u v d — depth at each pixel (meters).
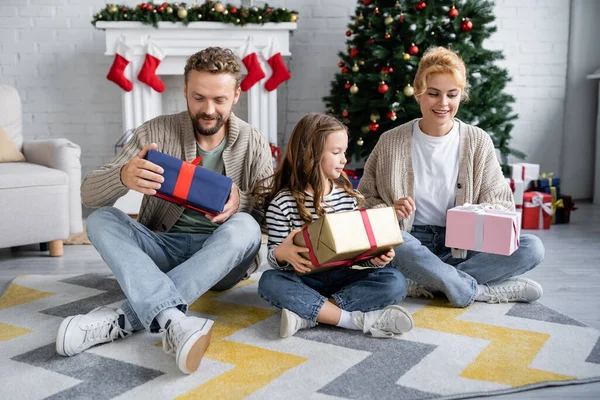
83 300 1.93
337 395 1.25
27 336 1.60
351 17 3.65
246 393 1.26
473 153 1.90
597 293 2.06
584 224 3.38
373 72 3.40
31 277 2.21
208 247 1.55
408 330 1.55
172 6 3.62
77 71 4.05
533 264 1.84
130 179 1.51
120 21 3.59
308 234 1.49
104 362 1.42
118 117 4.10
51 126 4.09
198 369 1.38
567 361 1.42
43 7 3.98
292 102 4.20
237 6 4.02
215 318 1.75
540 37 4.16
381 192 1.96
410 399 1.23
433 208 1.91
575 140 4.23
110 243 1.51
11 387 1.29
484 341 1.55
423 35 3.20
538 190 3.36
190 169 1.53
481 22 3.28
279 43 3.75
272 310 1.82
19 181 2.48
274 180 1.72
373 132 3.45
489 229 1.70
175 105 4.12
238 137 1.80
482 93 3.35
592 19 4.13
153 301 1.40
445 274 1.79
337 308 1.62
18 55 4.01
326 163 1.63
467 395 1.25
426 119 1.88
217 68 1.59
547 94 4.21
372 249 1.50
